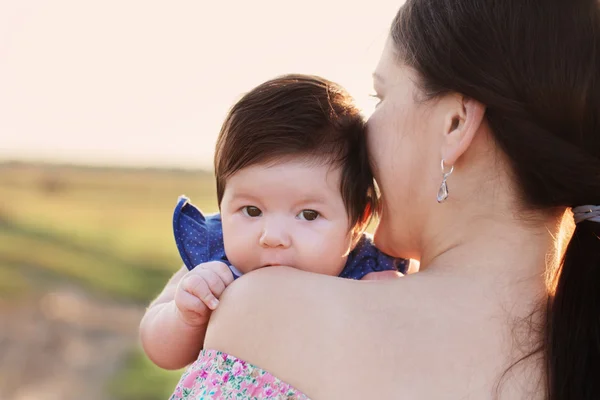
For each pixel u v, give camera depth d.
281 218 2.00
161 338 2.04
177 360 2.06
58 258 20.58
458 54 1.71
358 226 2.13
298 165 1.99
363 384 1.60
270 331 1.68
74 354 12.81
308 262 2.01
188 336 2.00
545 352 1.63
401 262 2.27
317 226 2.01
